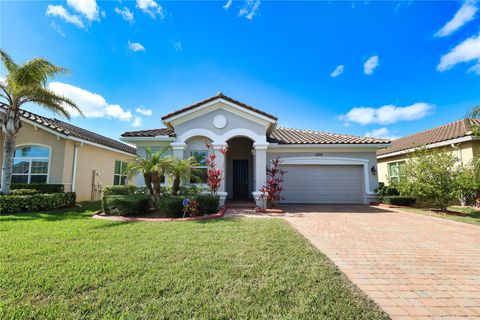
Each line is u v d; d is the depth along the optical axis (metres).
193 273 4.74
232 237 7.54
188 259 5.51
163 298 3.79
